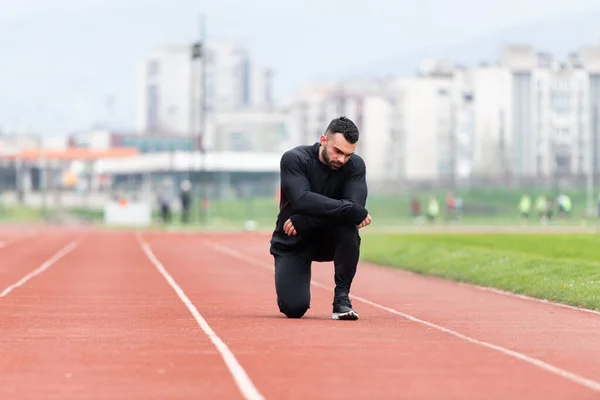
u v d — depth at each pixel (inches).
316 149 1020.5
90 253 2603.3
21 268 2004.2
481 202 6855.3
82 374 670.5
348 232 1022.4
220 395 594.9
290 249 1047.0
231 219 6230.3
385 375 669.3
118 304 1240.2
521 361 735.1
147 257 2417.6
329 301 1304.1
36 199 7849.4
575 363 726.5
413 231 3991.1
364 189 1019.3
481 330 951.6
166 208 5482.3
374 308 1208.8
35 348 799.1
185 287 1529.3
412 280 1720.0
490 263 1793.8
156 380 647.1
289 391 608.1
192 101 6565.0
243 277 1750.7
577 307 1219.2
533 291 1389.0
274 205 6732.3
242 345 818.2
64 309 1169.4
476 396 594.6
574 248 2310.5
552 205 6161.4
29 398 585.3
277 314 1106.7
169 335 890.1
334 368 698.2
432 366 709.9
